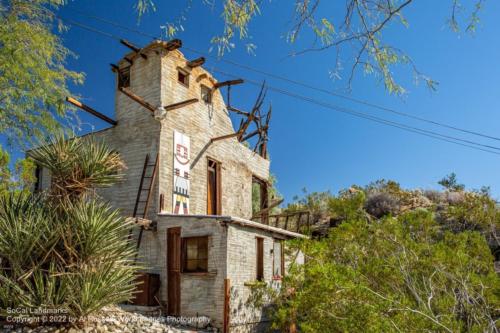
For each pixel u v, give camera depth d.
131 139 14.14
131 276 9.02
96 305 7.93
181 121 14.63
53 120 11.94
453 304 6.98
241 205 17.73
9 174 11.83
